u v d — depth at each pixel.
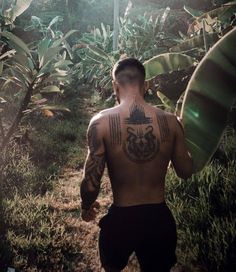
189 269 3.01
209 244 3.01
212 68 2.53
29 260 3.13
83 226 3.71
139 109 2.03
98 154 1.99
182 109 2.58
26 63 3.86
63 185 4.63
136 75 2.05
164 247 2.07
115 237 2.07
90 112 8.08
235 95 2.51
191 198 3.87
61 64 4.00
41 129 6.39
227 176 4.03
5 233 3.37
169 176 4.14
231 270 2.87
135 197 2.04
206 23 5.93
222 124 2.53
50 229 3.48
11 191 4.19
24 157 5.00
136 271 3.04
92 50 8.91
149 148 2.01
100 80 9.65
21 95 7.43
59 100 8.54
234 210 3.58
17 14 4.54
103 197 4.35
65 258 3.21
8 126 6.25
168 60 3.82
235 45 2.51
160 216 2.05
